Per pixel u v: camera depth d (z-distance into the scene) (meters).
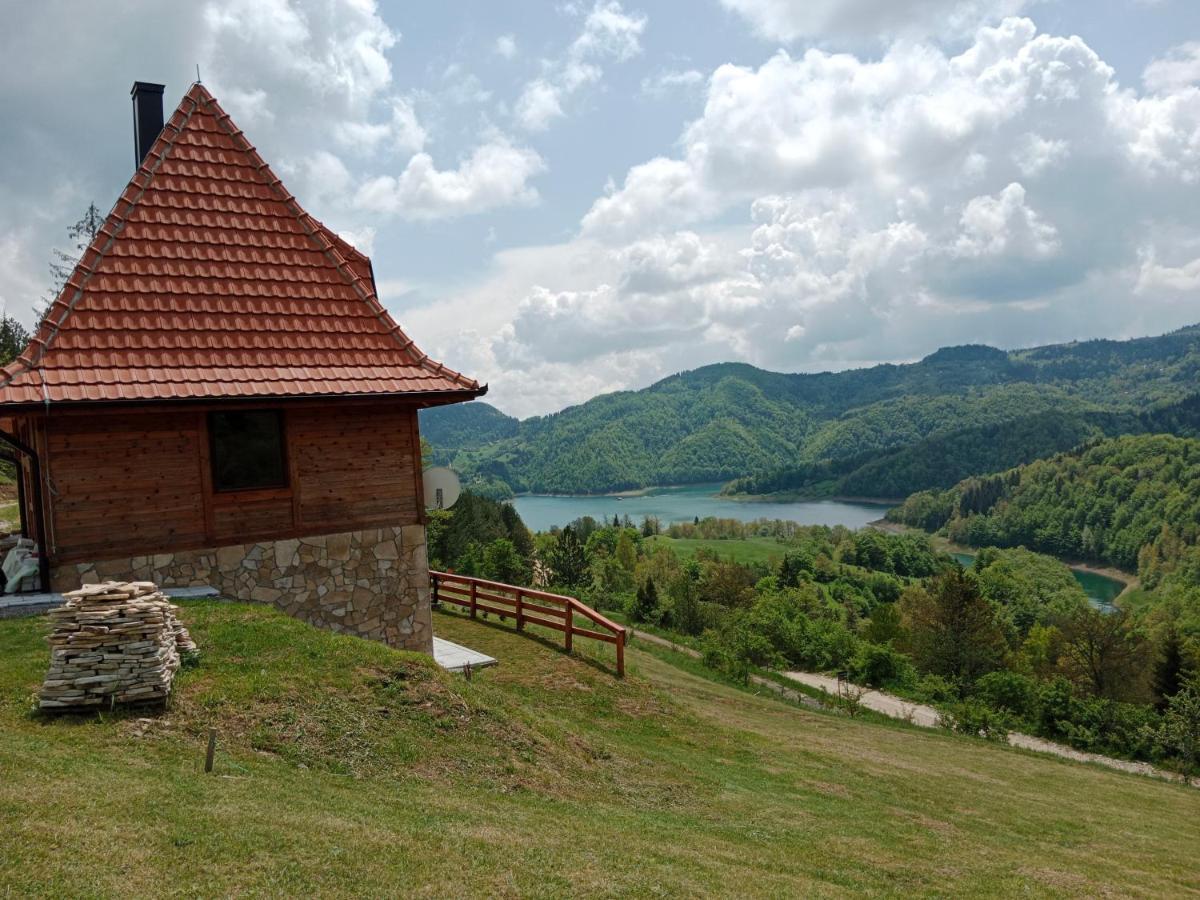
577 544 54.09
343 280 12.94
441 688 9.82
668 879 6.45
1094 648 50.00
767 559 122.25
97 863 4.84
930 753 18.33
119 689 7.64
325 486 12.12
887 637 59.97
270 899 4.86
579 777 9.45
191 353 11.23
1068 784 17.33
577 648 16.91
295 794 6.71
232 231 12.42
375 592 12.48
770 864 7.58
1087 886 8.66
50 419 10.31
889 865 8.30
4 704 7.55
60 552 10.36
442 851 6.07
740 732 14.52
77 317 10.82
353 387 11.80
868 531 142.00
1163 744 29.72
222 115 13.11
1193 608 92.75
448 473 13.38
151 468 10.91
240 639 9.64
